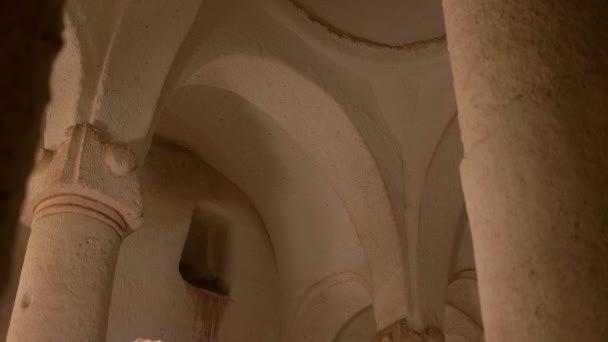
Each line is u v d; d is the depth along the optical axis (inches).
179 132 310.3
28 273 177.8
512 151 87.8
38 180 186.7
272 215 331.6
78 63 203.5
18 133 47.0
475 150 92.3
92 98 201.5
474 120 93.7
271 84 267.4
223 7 249.8
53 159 189.9
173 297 283.7
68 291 174.4
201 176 313.0
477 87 94.9
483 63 95.6
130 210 190.5
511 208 85.2
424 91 285.9
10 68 47.3
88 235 182.9
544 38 92.7
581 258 78.3
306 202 323.6
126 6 211.8
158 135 309.1
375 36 281.0
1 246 44.9
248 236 323.3
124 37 210.4
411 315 262.7
